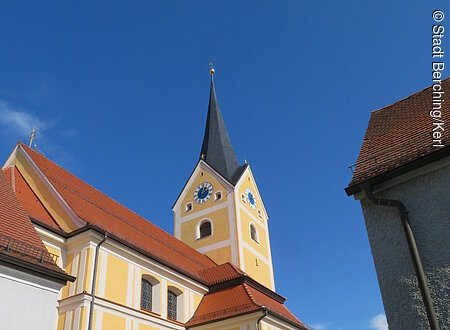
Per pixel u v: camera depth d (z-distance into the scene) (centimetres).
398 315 761
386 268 810
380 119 1123
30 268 1249
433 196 805
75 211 2019
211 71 5444
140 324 1992
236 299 2422
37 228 1809
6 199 1495
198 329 2317
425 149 837
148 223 3120
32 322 1204
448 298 715
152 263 2194
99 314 1784
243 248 3728
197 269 2831
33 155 2402
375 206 873
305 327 2647
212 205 4047
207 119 5019
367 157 960
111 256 1972
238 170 4356
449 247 750
